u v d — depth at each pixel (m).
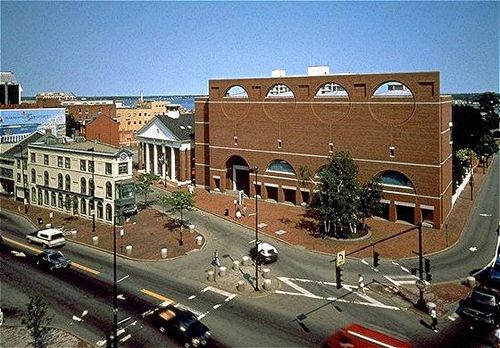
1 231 54.88
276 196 67.12
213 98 71.94
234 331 30.03
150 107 167.12
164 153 83.81
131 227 55.34
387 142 55.03
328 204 49.97
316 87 60.47
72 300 35.22
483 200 68.44
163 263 43.56
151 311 33.22
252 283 38.44
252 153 68.31
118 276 40.34
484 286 37.09
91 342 28.86
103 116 106.31
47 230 49.31
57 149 62.12
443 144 53.31
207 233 52.97
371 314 32.47
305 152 62.38
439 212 52.28
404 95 54.22
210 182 74.25
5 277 40.00
